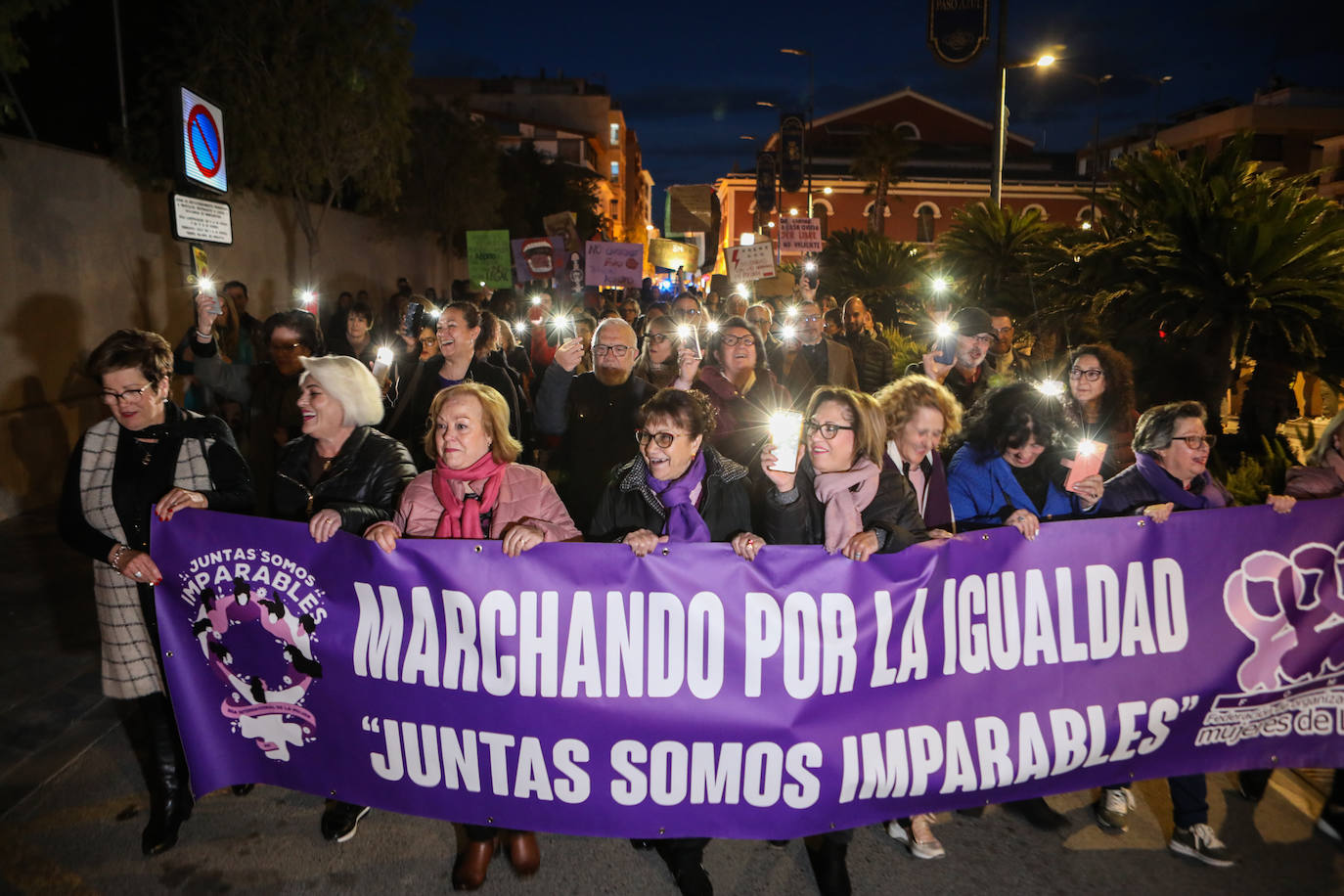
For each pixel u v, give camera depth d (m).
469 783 3.17
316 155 14.73
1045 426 3.55
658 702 3.07
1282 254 7.52
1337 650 3.43
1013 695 3.22
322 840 3.58
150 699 3.47
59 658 5.16
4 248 8.34
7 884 3.28
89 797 3.85
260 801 3.85
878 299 20.00
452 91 82.25
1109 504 3.63
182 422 3.43
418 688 3.14
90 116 15.39
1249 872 3.40
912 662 3.12
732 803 3.12
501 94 82.25
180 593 3.25
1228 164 8.14
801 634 3.06
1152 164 8.28
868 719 3.11
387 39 14.38
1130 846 3.58
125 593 3.40
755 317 8.46
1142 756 3.35
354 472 3.53
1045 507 3.63
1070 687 3.26
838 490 3.18
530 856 3.39
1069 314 9.42
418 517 3.33
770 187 44.22
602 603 3.05
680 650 3.06
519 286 14.39
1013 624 3.21
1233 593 3.36
